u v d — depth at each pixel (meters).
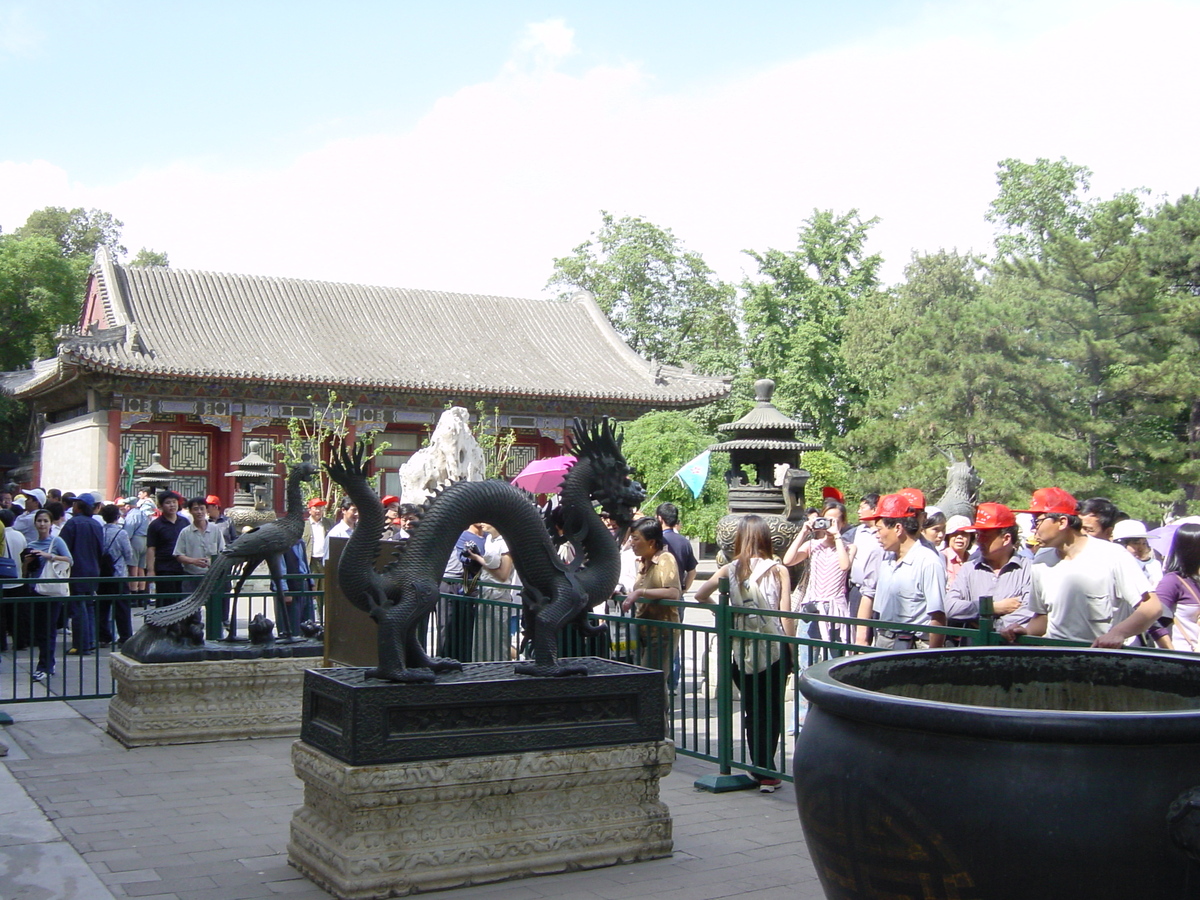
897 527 8.03
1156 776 2.45
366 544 5.47
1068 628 6.60
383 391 42.22
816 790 2.91
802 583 11.95
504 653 9.23
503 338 49.25
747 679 7.39
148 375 38.06
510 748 5.47
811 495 34.88
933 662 3.69
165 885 5.36
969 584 8.26
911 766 2.64
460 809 5.38
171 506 15.22
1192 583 7.36
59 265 57.59
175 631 9.05
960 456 37.59
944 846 2.55
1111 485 32.19
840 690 2.89
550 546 5.91
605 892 5.27
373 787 5.11
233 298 45.41
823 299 50.31
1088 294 34.06
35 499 17.59
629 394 45.56
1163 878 2.42
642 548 8.88
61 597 10.27
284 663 9.13
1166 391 31.67
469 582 10.20
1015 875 2.47
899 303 53.12
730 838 6.22
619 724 5.75
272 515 17.98
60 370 38.22
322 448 43.09
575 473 6.14
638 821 5.75
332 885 5.17
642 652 8.37
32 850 5.93
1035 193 60.97
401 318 48.25
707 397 46.59
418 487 22.36
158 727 8.68
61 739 8.95
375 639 8.82
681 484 33.03
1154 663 3.56
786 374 49.66
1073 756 2.47
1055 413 34.16
